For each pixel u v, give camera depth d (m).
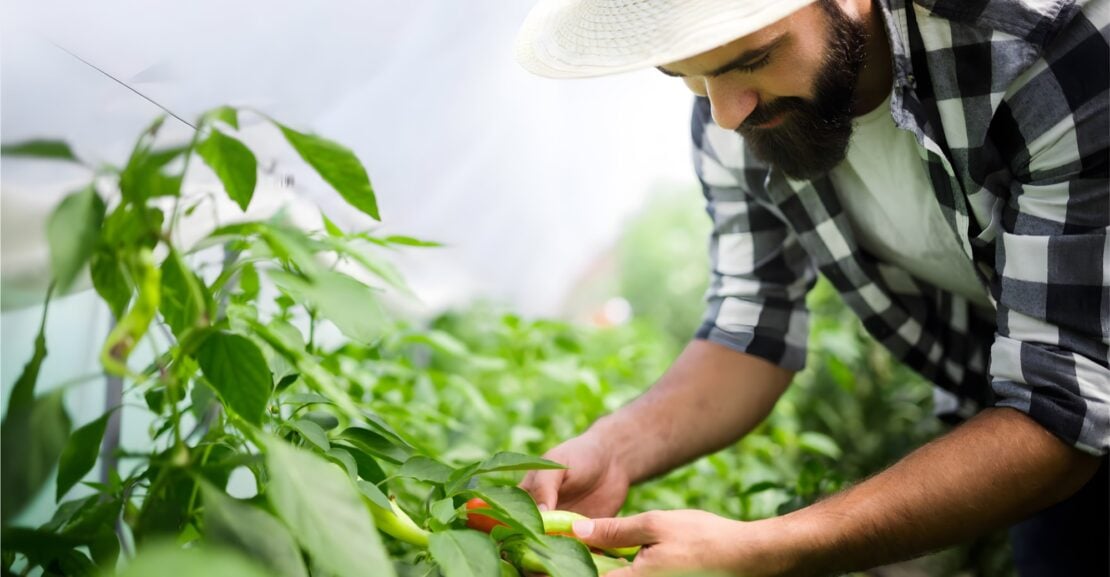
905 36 1.11
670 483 1.67
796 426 2.16
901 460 1.08
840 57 1.08
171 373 0.65
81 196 0.61
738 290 1.55
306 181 1.41
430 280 2.34
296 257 0.68
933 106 1.14
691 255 5.14
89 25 0.76
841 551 1.02
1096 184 1.06
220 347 0.65
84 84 0.70
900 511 1.02
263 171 1.22
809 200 1.40
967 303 1.54
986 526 1.07
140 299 0.60
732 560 0.96
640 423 1.42
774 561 0.98
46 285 0.70
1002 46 1.06
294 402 0.91
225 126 1.08
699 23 0.91
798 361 1.53
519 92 2.17
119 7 0.79
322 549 0.59
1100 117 1.04
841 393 2.36
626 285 5.64
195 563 0.50
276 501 0.60
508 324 2.13
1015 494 1.06
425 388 1.58
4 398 0.69
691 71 1.05
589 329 2.93
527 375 2.12
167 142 0.80
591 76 0.96
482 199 2.41
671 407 1.46
